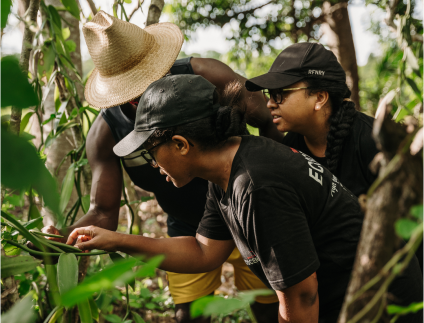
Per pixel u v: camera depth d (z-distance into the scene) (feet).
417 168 1.77
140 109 3.66
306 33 17.08
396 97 3.96
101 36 4.67
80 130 6.32
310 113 5.03
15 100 0.97
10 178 0.95
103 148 5.32
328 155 4.90
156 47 4.93
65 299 1.32
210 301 1.72
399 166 1.77
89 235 3.95
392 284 3.48
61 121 6.32
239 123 3.71
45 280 6.29
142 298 8.05
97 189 5.24
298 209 3.44
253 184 3.34
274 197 3.32
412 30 7.13
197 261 4.32
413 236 1.59
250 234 3.50
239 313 7.80
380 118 1.92
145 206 15.57
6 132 0.99
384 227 1.78
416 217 1.74
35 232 3.96
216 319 7.52
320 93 4.97
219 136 3.57
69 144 7.68
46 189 0.98
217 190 4.09
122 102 4.59
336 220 3.68
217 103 3.66
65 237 4.58
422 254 4.44
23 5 6.40
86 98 5.05
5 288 3.70
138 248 4.04
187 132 3.48
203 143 3.55
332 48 15.11
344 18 14.49
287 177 3.44
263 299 6.22
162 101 3.48
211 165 3.67
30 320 1.51
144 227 14.29
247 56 18.15
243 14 17.21
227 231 4.41
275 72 5.04
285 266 3.37
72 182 5.55
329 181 3.75
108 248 3.94
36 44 5.92
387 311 1.93
